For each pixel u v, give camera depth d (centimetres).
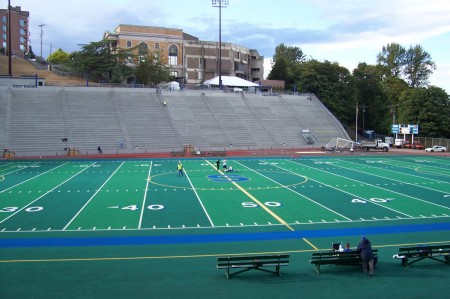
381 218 2519
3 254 1827
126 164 4966
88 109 6900
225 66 11562
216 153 6134
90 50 8838
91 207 2730
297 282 1523
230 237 2119
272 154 6294
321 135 7781
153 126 6862
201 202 2919
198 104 7744
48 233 2155
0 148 5762
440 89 8650
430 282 1525
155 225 2328
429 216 2575
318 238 2114
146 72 8912
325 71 9094
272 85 10100
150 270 1642
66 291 1420
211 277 1569
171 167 4722
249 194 3209
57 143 6078
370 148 7312
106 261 1747
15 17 16150
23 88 6956
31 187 3397
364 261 1617
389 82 10531
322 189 3434
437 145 7969
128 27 10794
